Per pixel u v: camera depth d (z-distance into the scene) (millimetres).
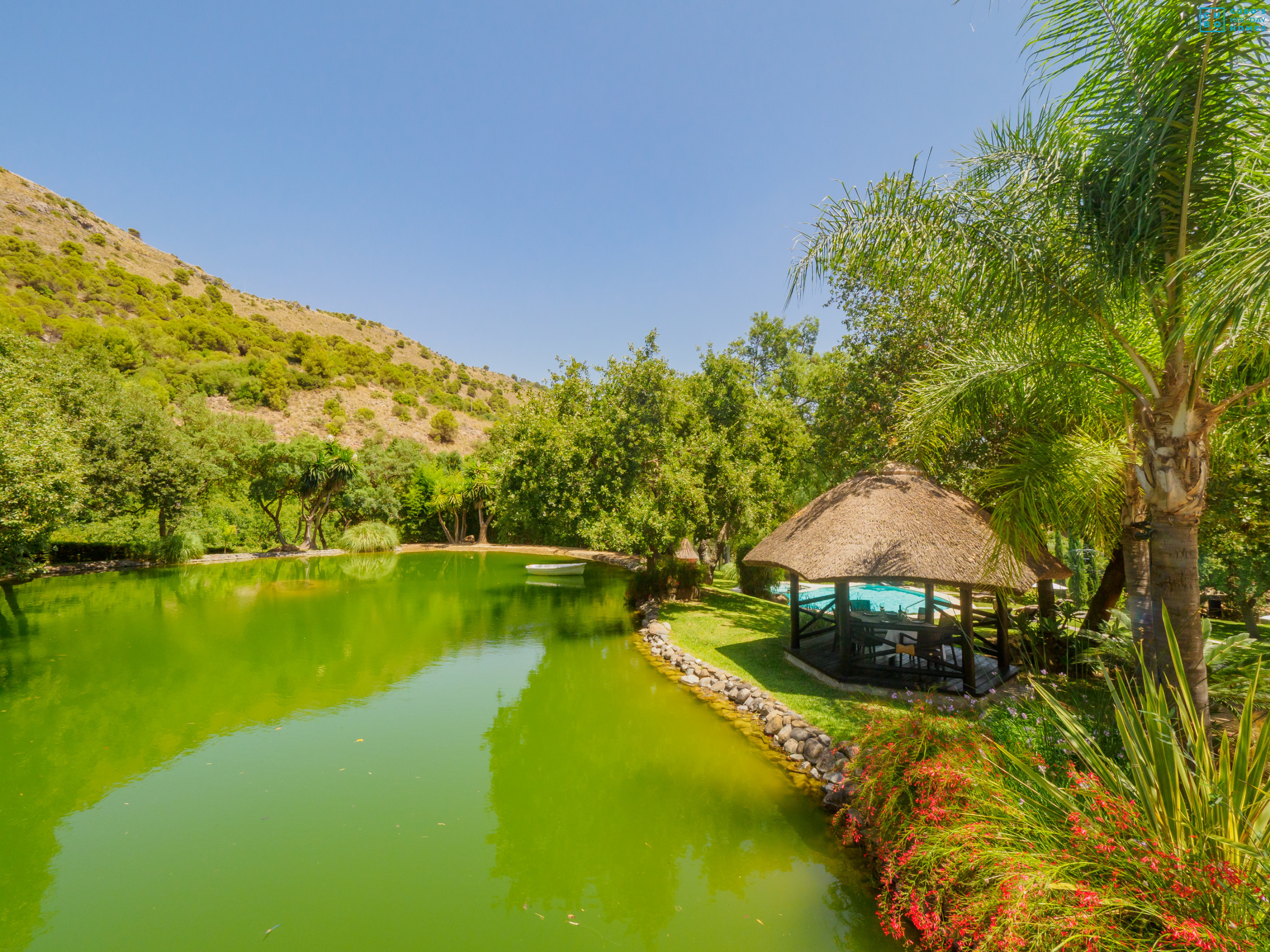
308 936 3820
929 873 3586
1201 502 4383
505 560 29219
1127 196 4078
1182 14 3775
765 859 4652
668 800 5656
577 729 7520
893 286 5770
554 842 4961
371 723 7785
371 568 25328
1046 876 2861
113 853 4828
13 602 16125
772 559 9156
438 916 4023
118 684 9383
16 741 7164
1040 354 5316
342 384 60781
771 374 23422
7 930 3879
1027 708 4992
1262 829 2963
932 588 10195
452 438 57688
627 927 3895
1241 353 4562
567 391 15031
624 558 29188
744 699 8180
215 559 26219
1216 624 11047
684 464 13953
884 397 11195
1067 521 5680
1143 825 3086
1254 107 3807
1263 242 3309
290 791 5910
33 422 14711
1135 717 3430
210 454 27062
